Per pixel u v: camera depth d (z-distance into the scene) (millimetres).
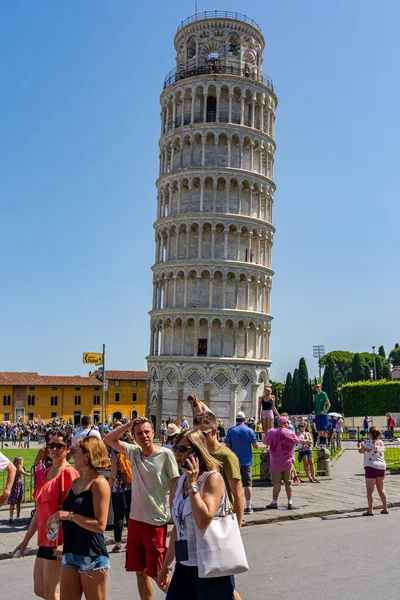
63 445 11445
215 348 77938
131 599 12391
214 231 78500
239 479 10984
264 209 83188
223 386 76812
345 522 19469
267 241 83438
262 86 83500
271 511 20734
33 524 11547
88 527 9664
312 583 12812
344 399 98125
